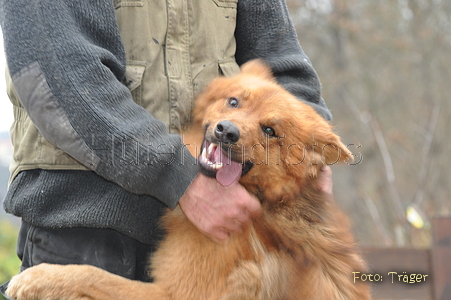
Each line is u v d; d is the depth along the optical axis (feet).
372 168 34.32
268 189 8.36
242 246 7.93
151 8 7.67
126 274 7.72
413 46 37.01
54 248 7.43
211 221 7.29
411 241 21.07
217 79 8.46
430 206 28.48
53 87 6.28
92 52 6.50
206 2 8.27
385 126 36.37
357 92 38.37
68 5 6.74
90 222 7.01
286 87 9.35
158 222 8.06
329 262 8.28
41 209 7.09
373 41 37.55
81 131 6.25
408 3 37.14
